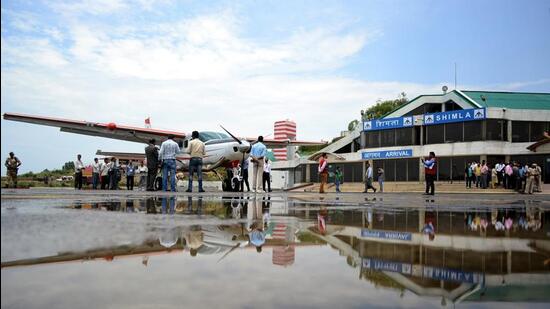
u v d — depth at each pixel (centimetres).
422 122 3631
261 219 359
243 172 1727
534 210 539
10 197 704
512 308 101
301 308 100
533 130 3394
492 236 245
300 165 4569
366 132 4006
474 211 507
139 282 124
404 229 284
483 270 144
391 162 3809
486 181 2944
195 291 115
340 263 157
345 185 3938
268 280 129
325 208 548
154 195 951
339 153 4544
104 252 170
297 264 154
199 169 1381
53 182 3197
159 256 167
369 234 252
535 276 136
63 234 217
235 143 1702
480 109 3291
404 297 110
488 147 3262
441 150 3484
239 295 110
